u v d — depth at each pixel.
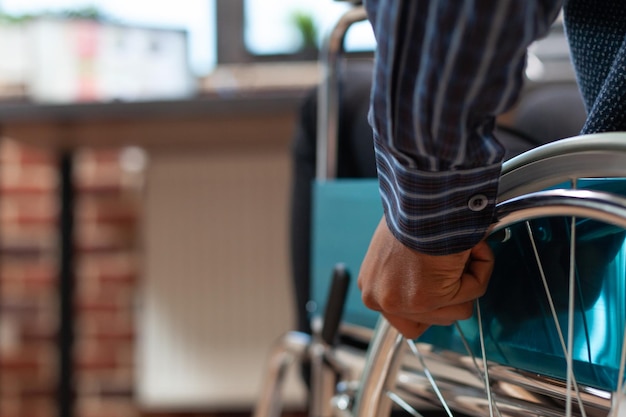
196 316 2.46
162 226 2.45
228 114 1.68
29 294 2.57
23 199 2.56
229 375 2.46
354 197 0.98
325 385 1.03
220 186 2.44
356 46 1.67
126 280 2.57
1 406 2.59
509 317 0.60
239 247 2.45
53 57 2.29
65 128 1.85
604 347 0.53
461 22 0.43
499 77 0.45
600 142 0.47
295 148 1.32
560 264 0.55
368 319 0.95
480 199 0.51
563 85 1.28
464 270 0.58
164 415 2.55
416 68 0.45
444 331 0.68
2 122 1.74
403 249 0.55
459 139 0.47
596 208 0.47
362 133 1.13
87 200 2.56
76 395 2.54
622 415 0.49
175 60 2.34
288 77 2.54
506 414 0.61
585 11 0.63
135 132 1.95
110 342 2.58
